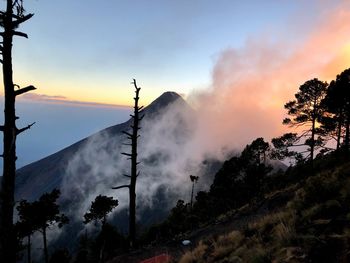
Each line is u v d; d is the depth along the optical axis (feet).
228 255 30.50
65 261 169.89
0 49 26.71
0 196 27.84
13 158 28.12
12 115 27.99
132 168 66.44
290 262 18.92
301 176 108.17
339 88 103.35
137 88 65.46
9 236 28.19
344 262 16.24
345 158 96.99
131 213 66.28
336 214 23.32
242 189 131.34
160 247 61.36
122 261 58.18
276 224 30.96
